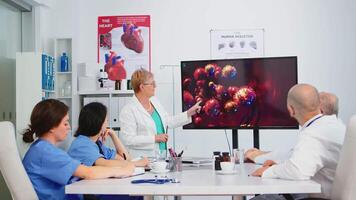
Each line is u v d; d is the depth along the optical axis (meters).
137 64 4.40
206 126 3.07
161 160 2.32
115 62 4.40
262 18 4.37
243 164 2.50
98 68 4.35
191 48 4.39
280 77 2.89
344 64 4.32
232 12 4.38
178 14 4.40
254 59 2.95
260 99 2.94
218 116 3.04
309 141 1.81
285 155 2.42
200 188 1.61
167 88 4.38
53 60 4.06
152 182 1.74
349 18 4.33
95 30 4.43
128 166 2.07
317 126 1.86
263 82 2.93
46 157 1.92
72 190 1.66
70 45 4.22
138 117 3.02
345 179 1.65
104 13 4.44
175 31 4.40
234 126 3.00
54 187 1.96
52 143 2.04
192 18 4.39
